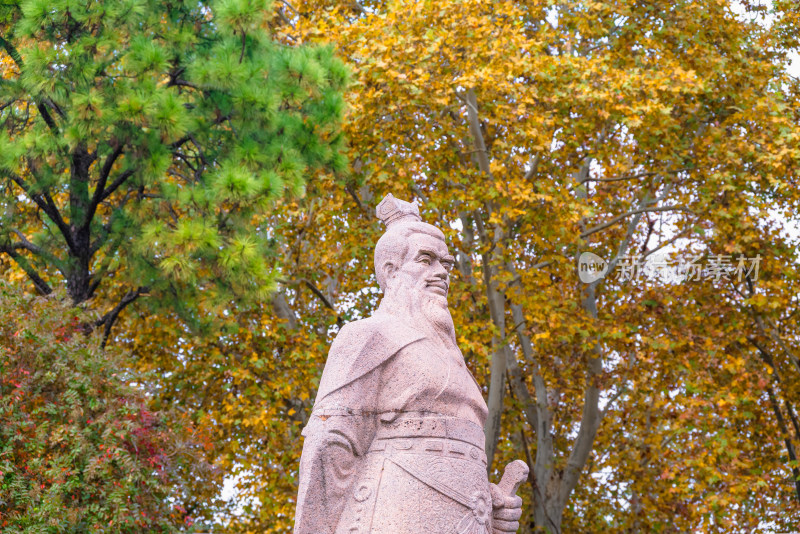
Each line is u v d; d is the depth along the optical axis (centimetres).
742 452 1459
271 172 1073
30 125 1194
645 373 1451
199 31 1195
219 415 1363
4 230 1145
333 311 1462
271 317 1467
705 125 1589
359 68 1280
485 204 1380
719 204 1417
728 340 1441
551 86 1343
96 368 902
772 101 1467
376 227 1402
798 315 1547
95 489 835
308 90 1154
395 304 458
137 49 1007
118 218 1136
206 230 1034
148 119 1012
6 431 820
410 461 407
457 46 1304
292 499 1292
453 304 1400
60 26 1020
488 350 1257
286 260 1504
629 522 1600
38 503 801
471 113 1333
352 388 418
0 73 1233
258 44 1167
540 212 1341
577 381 1431
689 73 1358
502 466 1573
